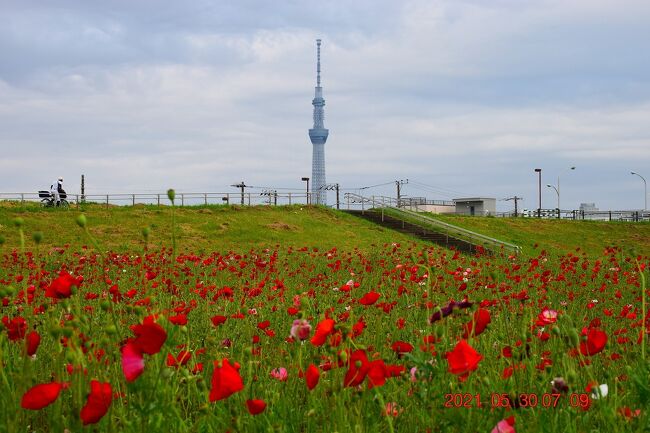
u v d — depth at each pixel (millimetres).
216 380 2459
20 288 8242
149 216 33906
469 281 11789
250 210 37562
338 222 38156
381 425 3250
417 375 3197
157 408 2768
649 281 12531
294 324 3549
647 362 3814
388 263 16281
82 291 9242
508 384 3543
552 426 3146
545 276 11086
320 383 3572
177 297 7457
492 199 75250
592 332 3145
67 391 3463
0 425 2811
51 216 31906
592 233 43719
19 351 4145
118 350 3430
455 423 3037
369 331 6082
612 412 3102
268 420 3227
